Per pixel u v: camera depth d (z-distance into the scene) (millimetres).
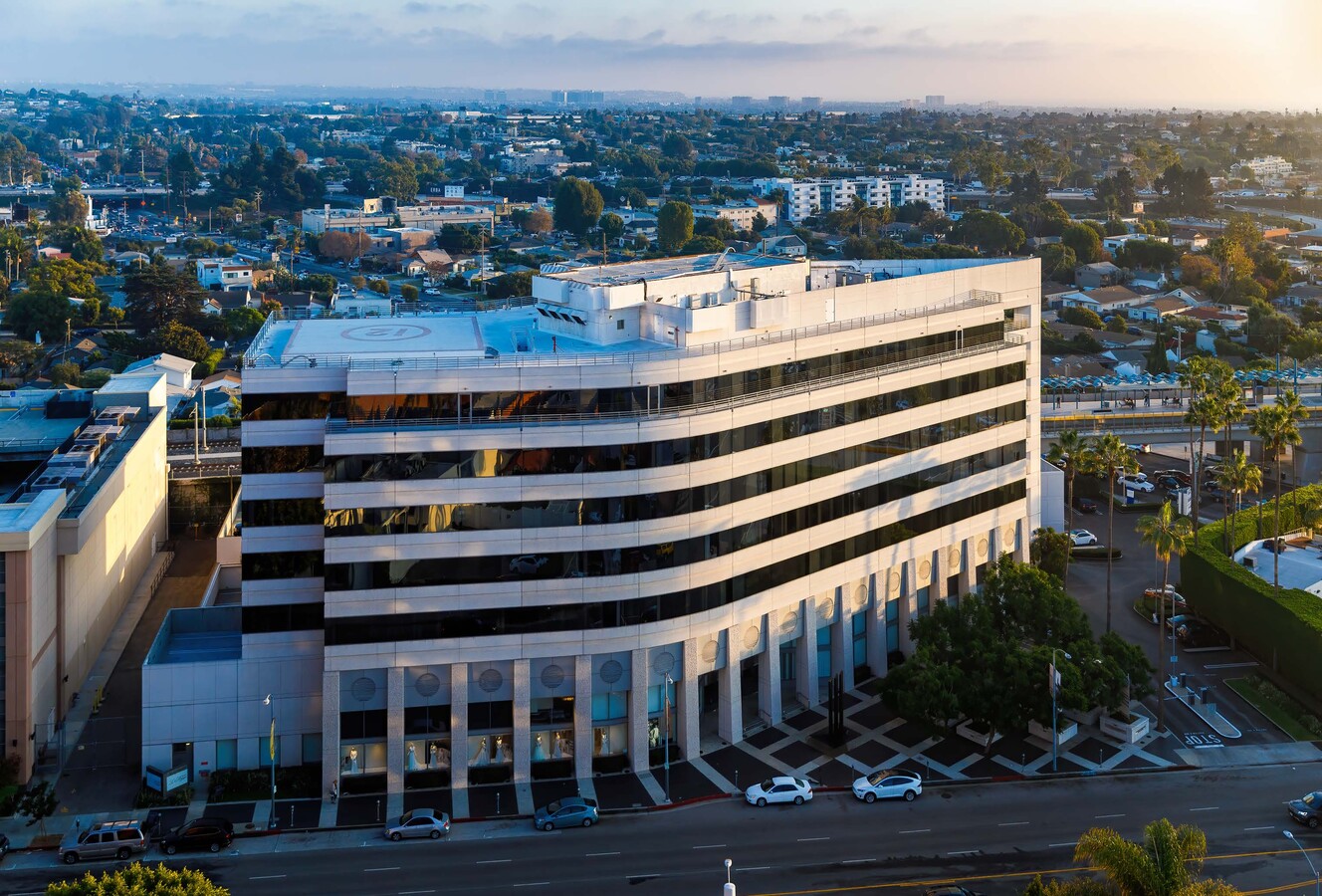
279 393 97125
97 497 117438
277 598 99000
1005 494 131375
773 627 108688
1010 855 89125
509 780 99500
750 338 108250
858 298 118125
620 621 99188
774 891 84500
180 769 97562
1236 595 127875
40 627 101625
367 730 98625
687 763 102812
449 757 99500
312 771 100000
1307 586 129625
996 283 132250
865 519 115562
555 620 98375
